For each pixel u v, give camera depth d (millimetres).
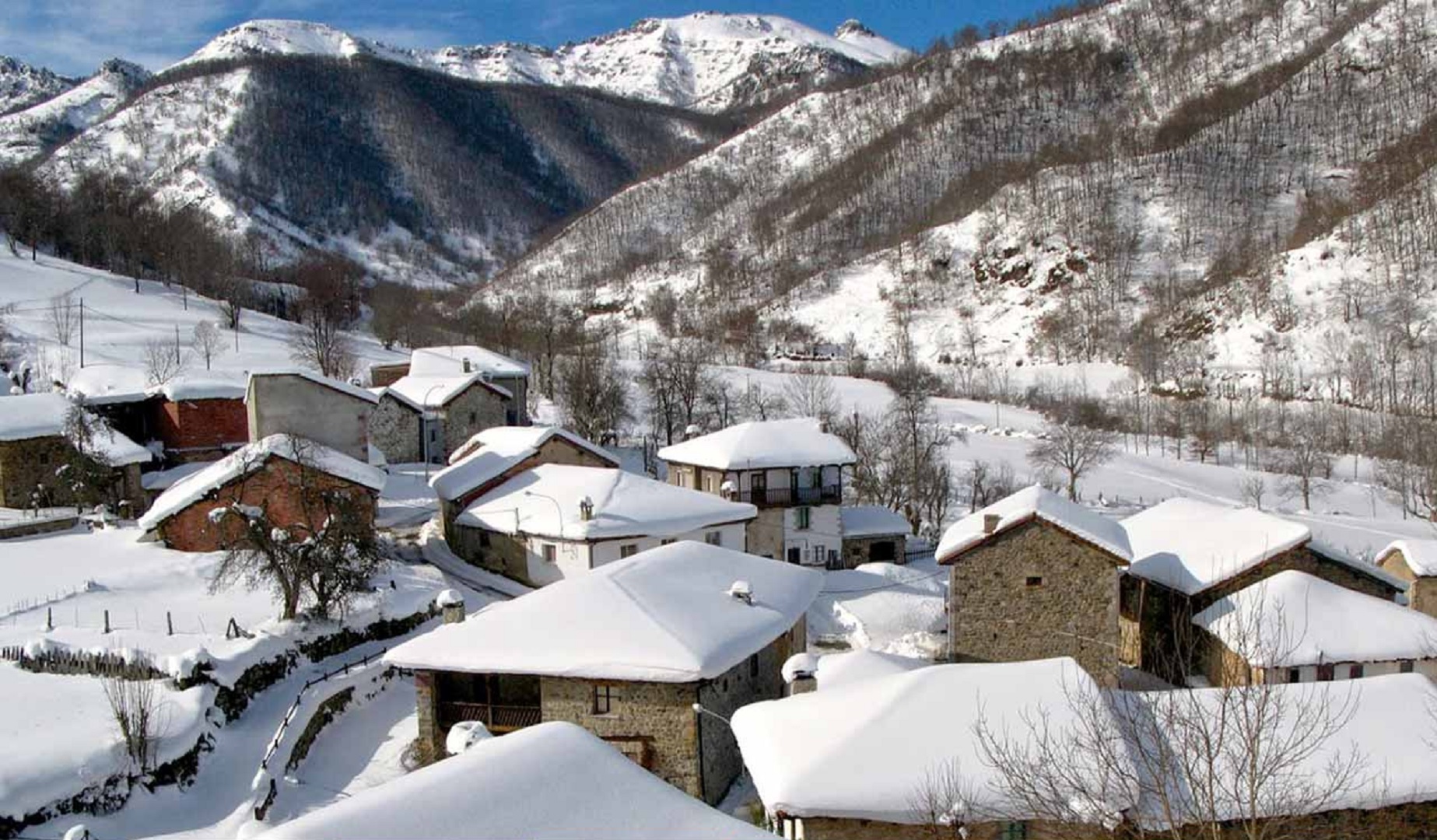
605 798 16781
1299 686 25469
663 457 63344
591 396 91062
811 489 60344
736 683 32688
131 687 31297
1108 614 37344
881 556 62281
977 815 21312
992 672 25078
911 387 109062
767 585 36688
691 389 94125
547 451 58812
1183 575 40344
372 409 68312
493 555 51938
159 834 26391
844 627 49469
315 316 117812
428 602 44250
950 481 82125
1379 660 34812
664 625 30984
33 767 25938
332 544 39562
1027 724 23188
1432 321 125688
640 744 29812
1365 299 134000
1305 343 131750
